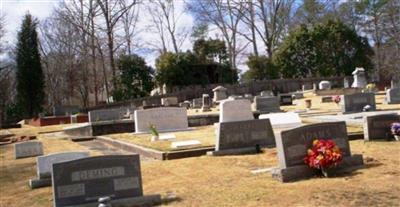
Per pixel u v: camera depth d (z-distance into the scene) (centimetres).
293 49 5331
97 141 1981
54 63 6050
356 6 6888
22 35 4997
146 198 773
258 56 5531
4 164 1427
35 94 4984
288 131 874
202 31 6191
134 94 4903
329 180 823
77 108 4241
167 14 6412
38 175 1047
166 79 5053
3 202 916
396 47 6272
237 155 1225
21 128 3303
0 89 6097
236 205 717
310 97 3806
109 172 767
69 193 745
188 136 1666
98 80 5869
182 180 957
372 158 995
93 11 5262
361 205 661
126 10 5359
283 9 6009
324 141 877
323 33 5244
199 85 5181
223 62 5575
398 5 6247
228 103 1758
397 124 1234
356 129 1493
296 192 757
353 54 5219
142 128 1925
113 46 5253
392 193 712
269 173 935
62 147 1797
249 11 6000
